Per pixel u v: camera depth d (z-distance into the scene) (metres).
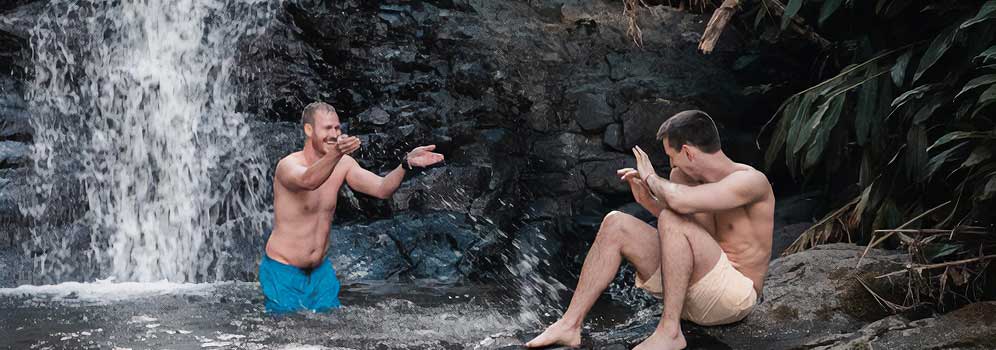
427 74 8.27
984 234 4.81
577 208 7.81
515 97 8.12
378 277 6.67
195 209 7.87
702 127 3.78
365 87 8.31
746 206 3.84
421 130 7.75
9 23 7.93
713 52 8.22
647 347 3.65
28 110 7.86
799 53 7.99
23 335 4.49
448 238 7.05
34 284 6.70
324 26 8.48
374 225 7.12
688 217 3.78
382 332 4.53
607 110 7.96
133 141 8.12
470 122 7.88
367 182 5.17
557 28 8.45
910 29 5.82
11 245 7.08
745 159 7.68
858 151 6.63
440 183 7.43
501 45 8.31
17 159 7.49
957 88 5.19
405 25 8.47
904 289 4.63
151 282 6.78
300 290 5.15
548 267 7.08
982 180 4.78
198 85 8.48
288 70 8.54
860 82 5.58
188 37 8.53
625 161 7.82
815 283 4.62
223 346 4.18
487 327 4.75
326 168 4.71
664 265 3.73
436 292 6.06
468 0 8.55
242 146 8.09
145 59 8.43
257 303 5.45
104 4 8.37
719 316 3.95
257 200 7.93
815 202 7.01
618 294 5.99
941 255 4.84
